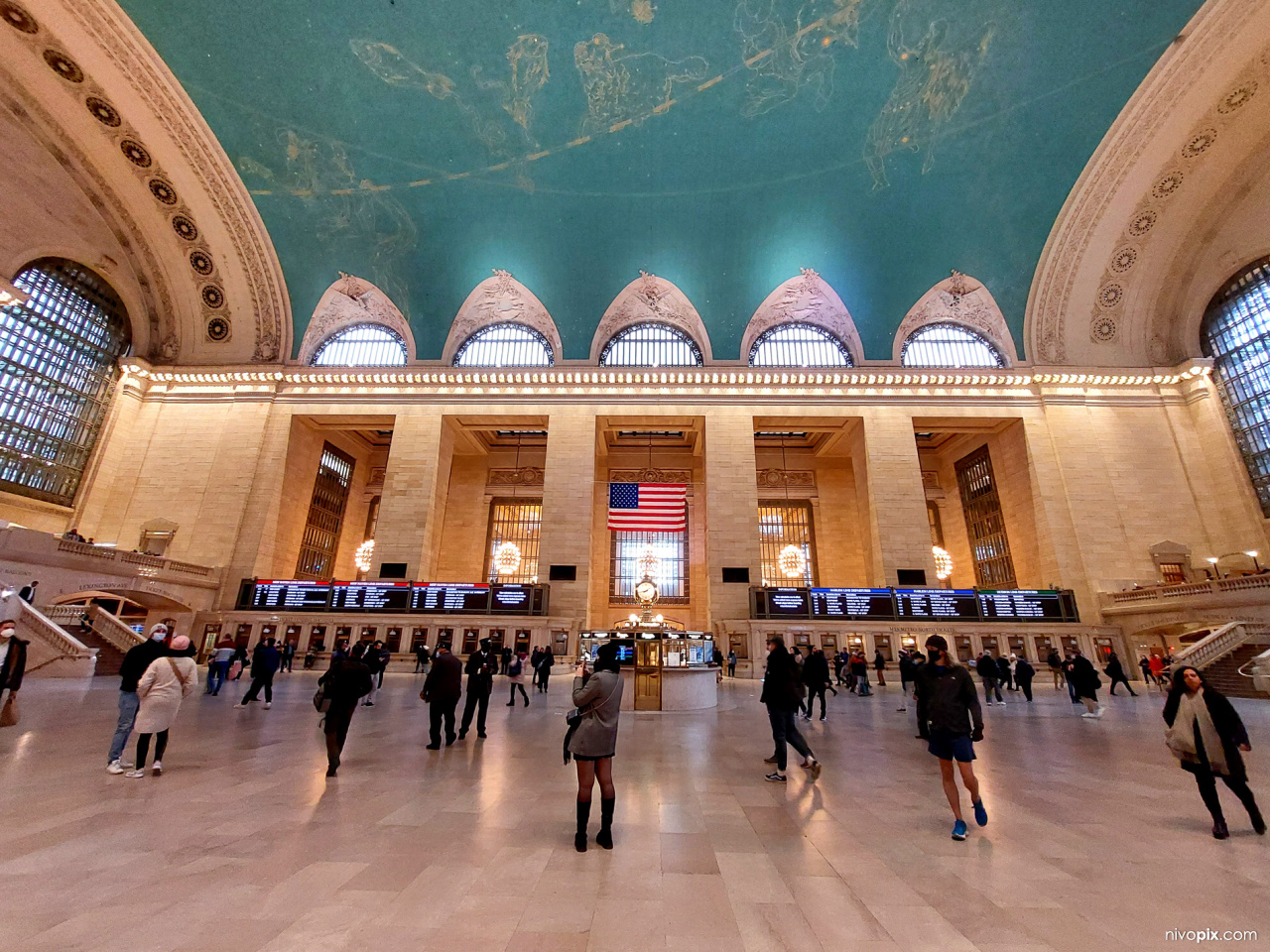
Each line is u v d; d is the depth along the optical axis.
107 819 3.98
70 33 18.84
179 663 5.57
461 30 19.75
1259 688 13.70
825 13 19.30
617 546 30.09
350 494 31.38
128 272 25.77
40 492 22.12
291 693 13.12
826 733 8.68
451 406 26.36
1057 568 23.39
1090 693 10.66
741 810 4.57
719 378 26.16
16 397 21.61
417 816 4.23
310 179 23.81
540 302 27.03
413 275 26.36
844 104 21.66
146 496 24.69
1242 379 23.53
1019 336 26.52
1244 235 23.28
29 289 22.19
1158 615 19.91
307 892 2.88
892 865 3.40
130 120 21.50
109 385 25.00
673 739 8.04
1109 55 19.94
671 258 26.11
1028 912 2.76
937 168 23.27
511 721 9.54
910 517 24.52
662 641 11.92
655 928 2.58
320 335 27.91
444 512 28.19
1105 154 22.33
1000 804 4.77
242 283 26.56
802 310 27.72
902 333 27.19
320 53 20.33
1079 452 24.73
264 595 22.08
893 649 21.22
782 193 24.22
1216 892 2.99
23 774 5.17
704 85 21.11
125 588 19.56
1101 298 26.08
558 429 25.95
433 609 21.81
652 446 31.75
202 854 3.38
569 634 22.11
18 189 21.36
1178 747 4.16
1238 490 22.83
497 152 23.00
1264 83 19.89
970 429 27.20
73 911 2.62
